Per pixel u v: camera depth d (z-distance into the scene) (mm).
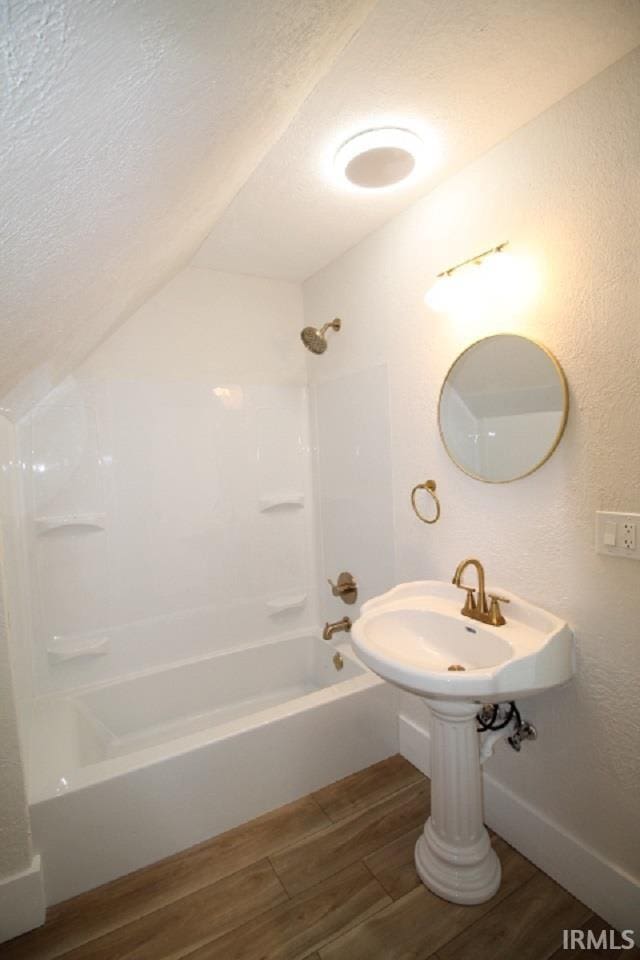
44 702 1798
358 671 1992
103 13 398
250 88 745
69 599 1870
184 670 2084
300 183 1490
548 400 1222
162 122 638
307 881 1317
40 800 1238
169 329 2066
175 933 1185
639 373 1036
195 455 2131
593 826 1199
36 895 1204
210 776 1463
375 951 1126
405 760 1816
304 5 620
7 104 405
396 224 1716
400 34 945
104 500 1931
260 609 2309
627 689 1106
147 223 948
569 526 1205
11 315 793
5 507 1489
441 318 1559
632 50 1006
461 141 1305
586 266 1122
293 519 2400
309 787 1645
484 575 1402
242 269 2174
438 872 1274
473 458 1459
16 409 1626
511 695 1100
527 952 1110
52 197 579
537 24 935
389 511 1873
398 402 1779
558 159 1166
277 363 2336
